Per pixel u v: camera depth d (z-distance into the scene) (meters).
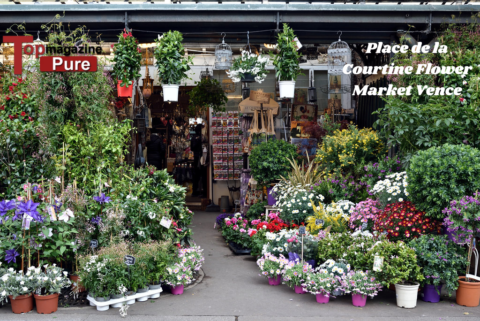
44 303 4.13
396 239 4.87
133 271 4.38
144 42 7.16
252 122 9.47
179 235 5.55
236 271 5.72
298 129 10.05
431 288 4.46
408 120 5.86
